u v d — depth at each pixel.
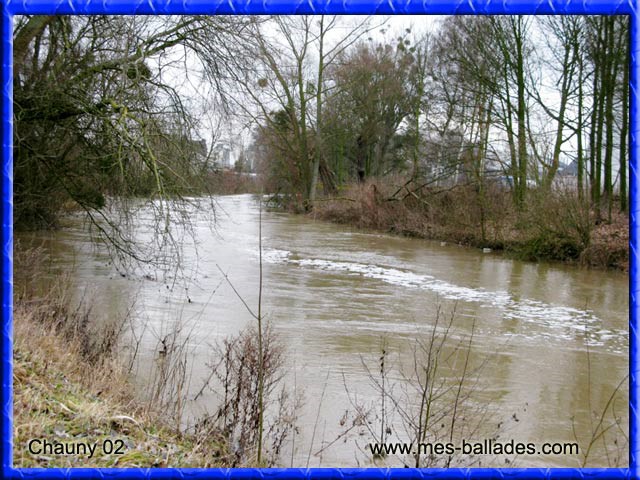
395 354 9.45
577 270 19.00
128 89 11.38
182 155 11.37
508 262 20.61
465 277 17.31
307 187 39.50
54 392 5.54
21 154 12.71
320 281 15.82
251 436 5.90
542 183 21.83
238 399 6.10
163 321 10.62
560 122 24.66
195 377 7.71
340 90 39.44
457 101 28.62
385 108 43.66
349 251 22.33
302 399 7.18
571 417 7.11
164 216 10.78
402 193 31.05
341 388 7.70
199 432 5.77
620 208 23.98
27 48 11.80
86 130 12.03
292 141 39.12
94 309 11.00
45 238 18.38
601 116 22.42
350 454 5.83
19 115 11.42
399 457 5.79
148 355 8.53
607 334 11.30
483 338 10.72
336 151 47.50
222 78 12.55
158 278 14.39
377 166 46.34
